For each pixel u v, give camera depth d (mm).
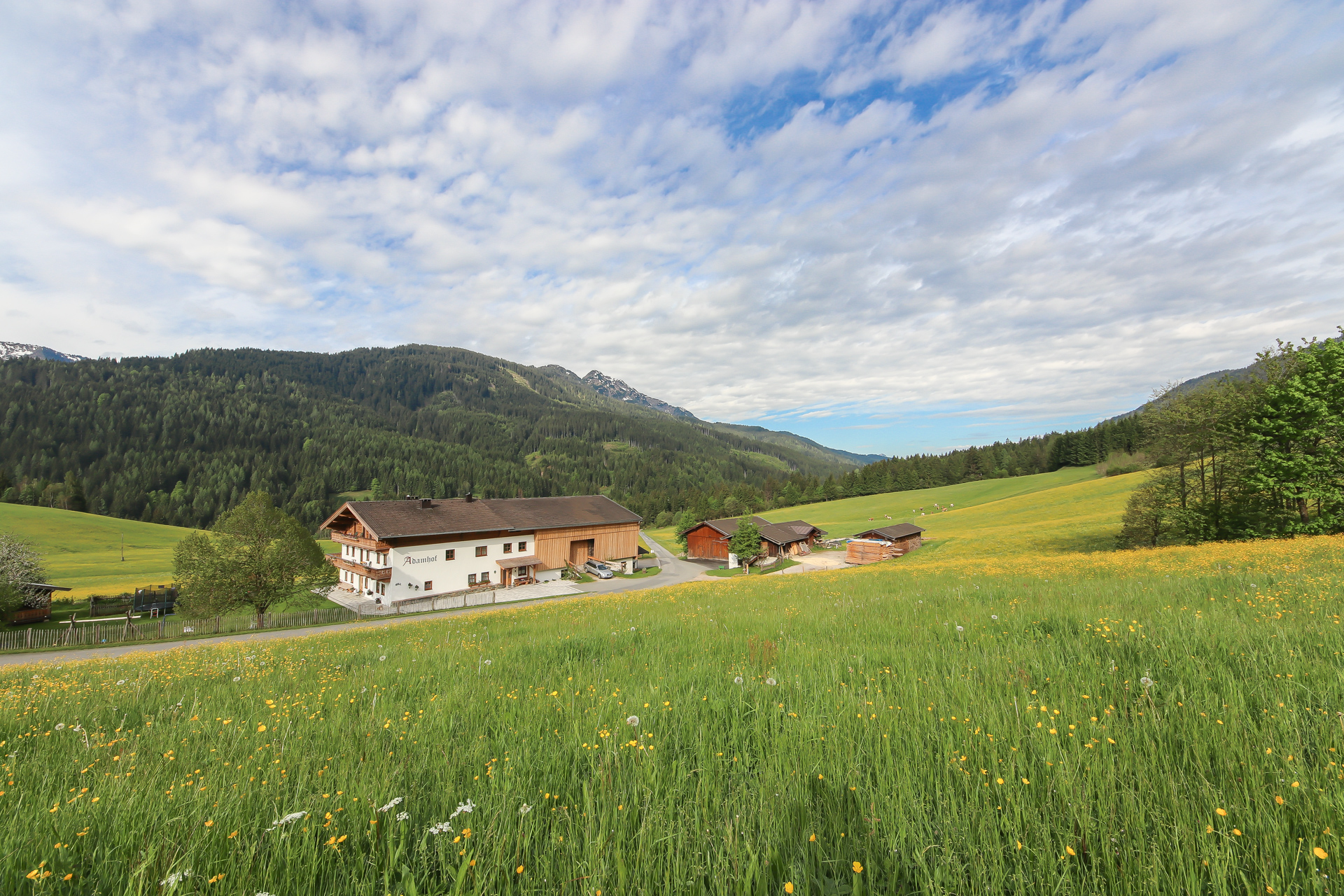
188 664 11469
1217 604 7879
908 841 2490
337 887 2467
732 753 3709
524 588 54562
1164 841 2273
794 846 2549
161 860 2590
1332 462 26859
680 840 2564
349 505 50938
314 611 38875
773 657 6648
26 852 2717
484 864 2498
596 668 7113
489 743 4152
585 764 3631
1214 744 3041
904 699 4438
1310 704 3570
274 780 3492
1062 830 2432
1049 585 13000
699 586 25875
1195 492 35562
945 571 21438
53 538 83562
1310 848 2131
